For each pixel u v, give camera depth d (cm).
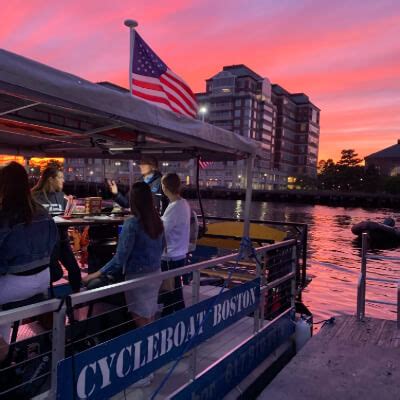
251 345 440
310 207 9762
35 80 220
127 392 330
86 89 248
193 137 360
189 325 325
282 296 598
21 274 261
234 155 531
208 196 11931
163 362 297
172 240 443
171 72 484
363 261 662
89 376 237
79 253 628
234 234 808
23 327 390
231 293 391
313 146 17262
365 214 7656
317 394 424
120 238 347
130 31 453
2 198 253
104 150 575
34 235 263
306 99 16800
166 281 442
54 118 363
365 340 571
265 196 11562
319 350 534
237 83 13225
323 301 1414
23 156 566
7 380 279
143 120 296
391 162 18862
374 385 446
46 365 304
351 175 15262
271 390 430
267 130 14125
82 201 578
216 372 369
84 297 230
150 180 522
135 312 359
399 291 629
